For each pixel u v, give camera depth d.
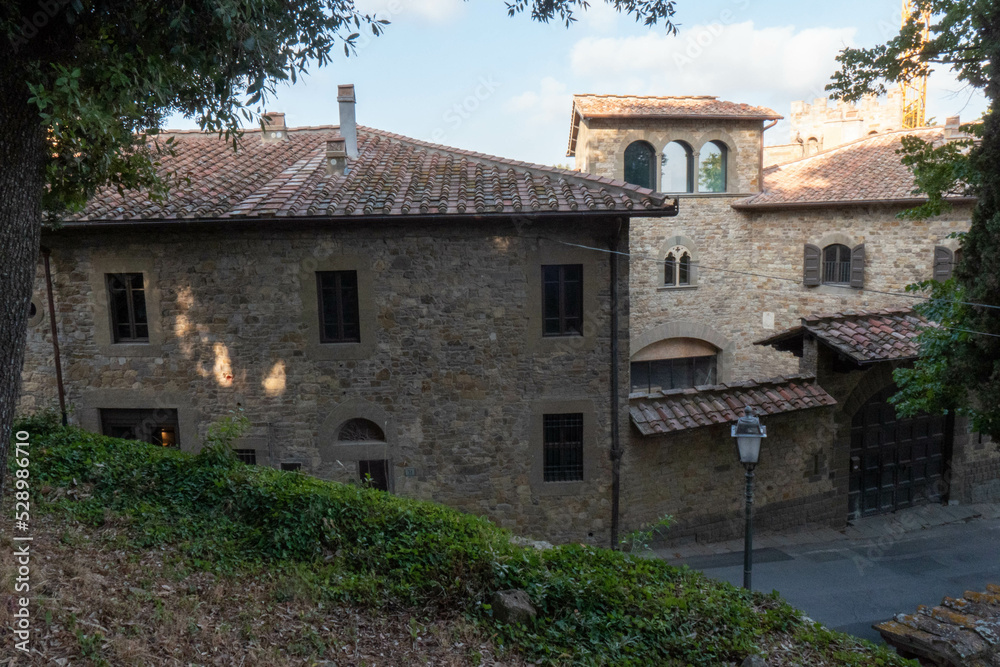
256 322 10.39
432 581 6.23
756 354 19.31
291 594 5.93
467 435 10.53
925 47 8.52
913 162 9.31
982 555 11.30
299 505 7.12
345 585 6.16
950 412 13.69
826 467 12.23
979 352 8.31
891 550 11.40
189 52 5.21
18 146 4.52
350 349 10.38
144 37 5.30
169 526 6.91
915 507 13.51
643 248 18.70
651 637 5.77
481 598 6.08
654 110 17.98
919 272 15.48
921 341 9.20
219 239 10.27
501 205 9.70
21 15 4.48
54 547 5.96
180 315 10.48
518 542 7.89
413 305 10.31
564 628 5.82
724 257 19.08
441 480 10.57
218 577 6.06
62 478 7.58
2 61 4.44
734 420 10.77
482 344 10.39
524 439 10.55
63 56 4.90
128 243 10.38
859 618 8.96
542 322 10.48
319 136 14.17
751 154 18.73
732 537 11.66
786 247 18.27
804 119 27.53
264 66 5.49
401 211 9.66
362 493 7.57
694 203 18.80
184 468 7.98
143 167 7.10
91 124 5.12
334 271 10.33
